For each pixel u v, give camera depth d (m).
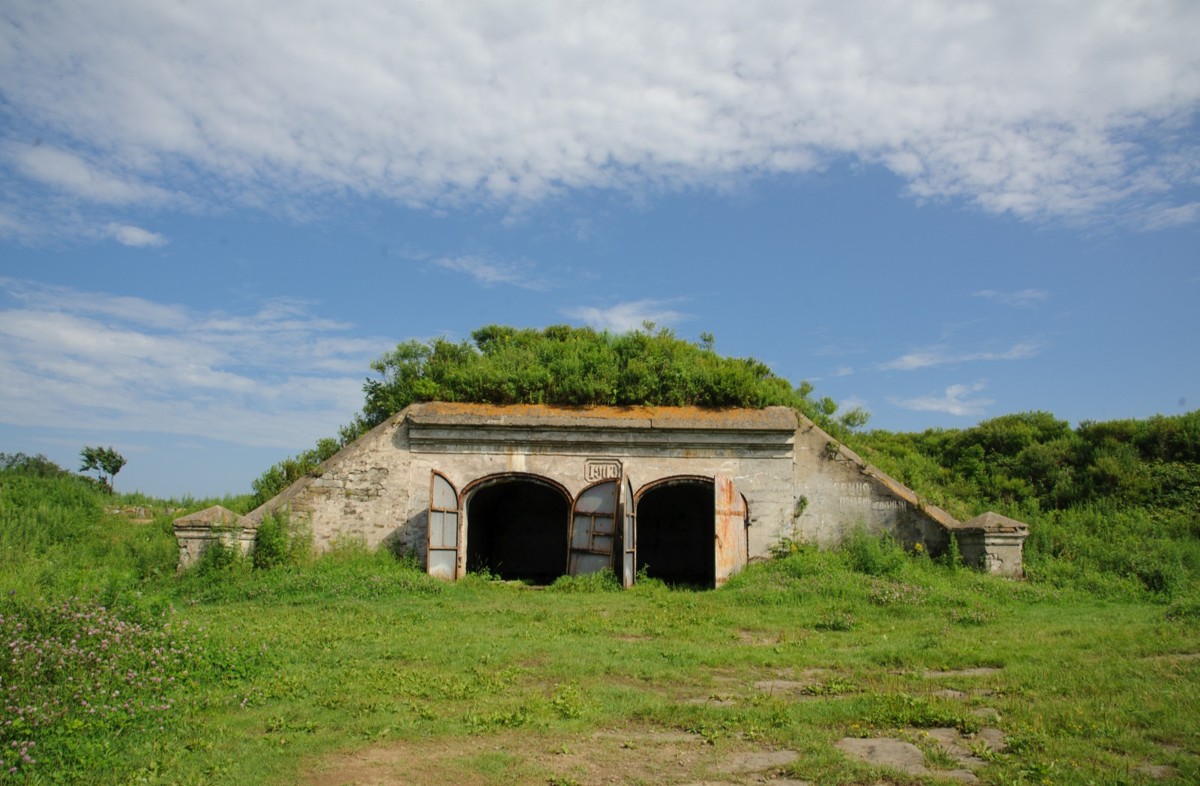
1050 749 6.18
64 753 6.32
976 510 22.00
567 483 19.75
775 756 6.46
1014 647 10.48
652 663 9.82
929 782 5.70
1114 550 18.08
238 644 9.81
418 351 25.25
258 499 22.27
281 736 7.01
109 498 25.19
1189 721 6.72
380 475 19.73
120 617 9.56
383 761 6.45
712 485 19.81
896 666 9.69
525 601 15.77
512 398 20.70
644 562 23.25
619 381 21.09
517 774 6.14
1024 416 27.98
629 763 6.36
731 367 22.09
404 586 16.47
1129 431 24.94
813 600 15.21
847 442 23.38
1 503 20.56
